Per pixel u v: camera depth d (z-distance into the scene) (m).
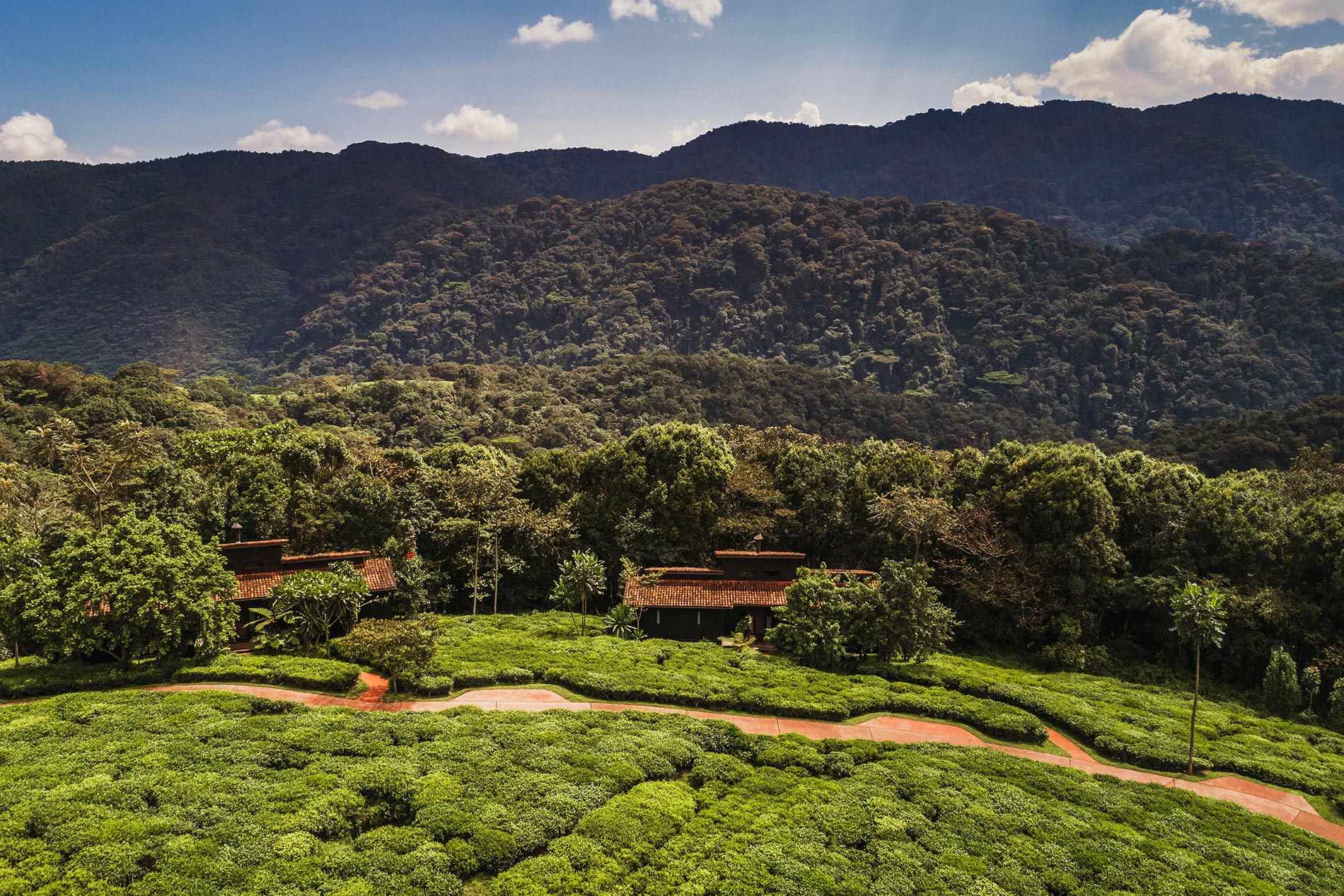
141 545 43.16
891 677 49.62
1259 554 58.34
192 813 28.25
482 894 26.69
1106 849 30.61
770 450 81.88
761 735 38.97
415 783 31.44
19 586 42.22
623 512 69.50
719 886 26.91
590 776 32.94
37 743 32.97
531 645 51.09
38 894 23.61
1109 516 60.72
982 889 27.52
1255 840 32.50
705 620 56.91
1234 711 50.09
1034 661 59.22
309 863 26.34
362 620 48.09
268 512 62.97
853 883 27.38
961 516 64.44
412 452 77.75
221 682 42.22
